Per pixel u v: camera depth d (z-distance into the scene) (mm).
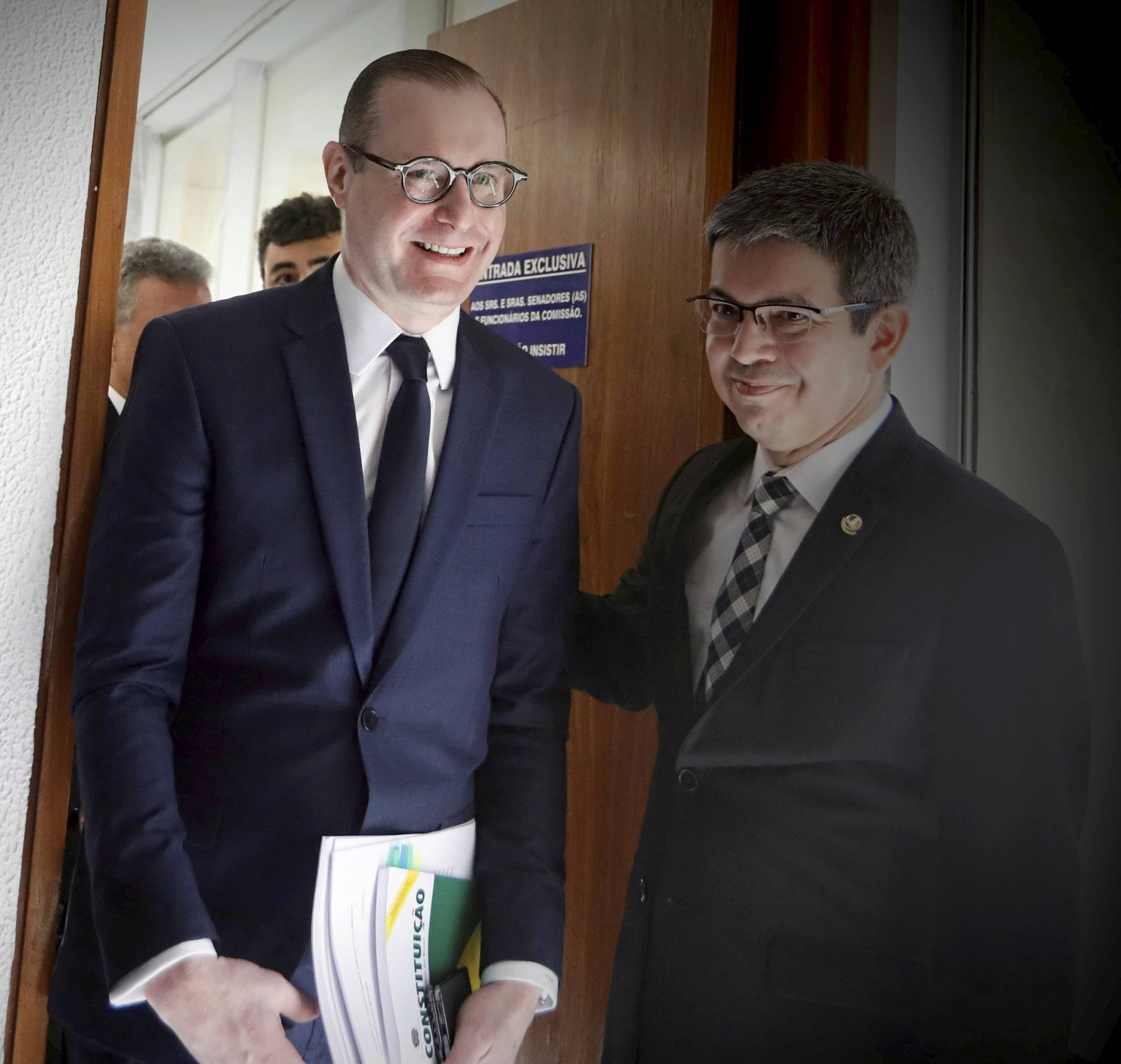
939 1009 1254
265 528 1198
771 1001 1336
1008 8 1731
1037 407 1710
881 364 1388
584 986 1887
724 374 1442
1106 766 1624
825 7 1744
